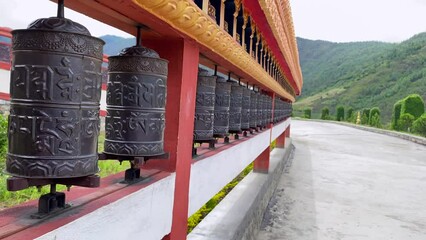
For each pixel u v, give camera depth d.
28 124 1.48
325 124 48.22
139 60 2.13
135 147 2.15
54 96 1.49
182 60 2.56
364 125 43.16
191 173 2.96
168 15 2.02
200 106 3.16
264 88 8.05
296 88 16.19
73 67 1.52
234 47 3.24
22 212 1.64
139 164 2.15
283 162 13.27
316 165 14.98
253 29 4.55
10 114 1.52
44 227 1.48
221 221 5.18
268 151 9.04
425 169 15.91
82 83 1.56
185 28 2.27
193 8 2.12
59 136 1.51
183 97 2.62
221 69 4.23
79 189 2.04
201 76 3.13
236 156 4.57
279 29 4.71
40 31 1.46
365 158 18.23
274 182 9.95
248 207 5.98
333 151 20.17
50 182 1.63
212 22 2.50
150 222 2.25
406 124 35.56
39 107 1.48
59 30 1.48
